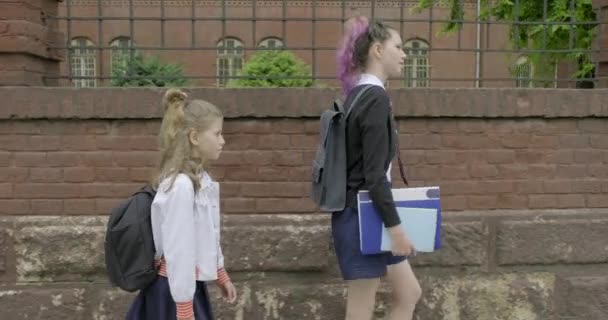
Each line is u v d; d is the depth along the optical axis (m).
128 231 2.74
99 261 3.95
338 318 4.08
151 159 3.95
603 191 4.18
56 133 3.91
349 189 3.16
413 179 4.07
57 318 3.96
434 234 3.21
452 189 4.09
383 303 4.11
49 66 4.48
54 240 3.91
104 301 3.98
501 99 4.03
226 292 3.10
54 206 3.94
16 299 3.93
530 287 4.17
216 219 2.92
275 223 4.02
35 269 3.93
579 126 4.13
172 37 13.88
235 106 3.92
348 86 3.26
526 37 8.20
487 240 4.13
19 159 3.90
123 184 3.96
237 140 3.99
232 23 14.45
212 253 2.80
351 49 3.22
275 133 3.99
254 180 4.01
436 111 3.99
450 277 4.15
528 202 4.14
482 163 4.10
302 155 4.01
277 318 4.07
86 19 4.27
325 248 4.04
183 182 2.69
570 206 4.17
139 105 3.89
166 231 2.66
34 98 3.83
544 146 4.12
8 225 3.90
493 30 12.09
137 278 2.76
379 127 3.00
